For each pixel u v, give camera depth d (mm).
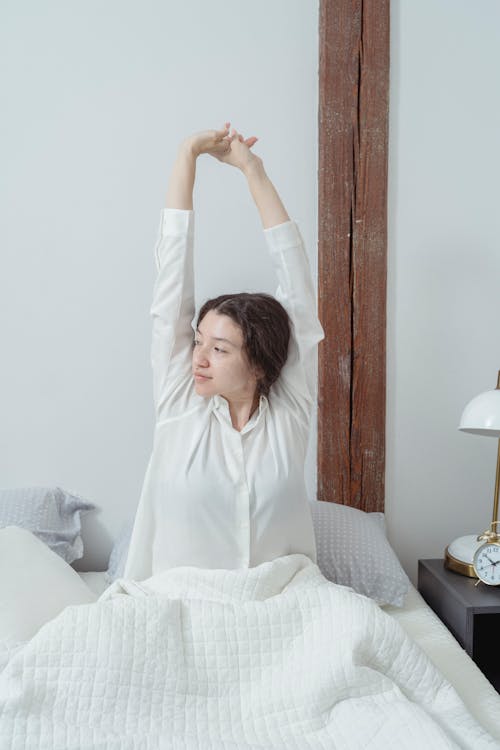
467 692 1446
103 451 2238
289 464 1600
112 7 2172
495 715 1355
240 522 1558
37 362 2207
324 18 2184
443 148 2297
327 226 2229
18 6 2146
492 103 2305
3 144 2162
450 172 2305
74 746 1108
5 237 2174
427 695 1320
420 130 2287
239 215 2232
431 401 2350
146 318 2221
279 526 1593
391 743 1158
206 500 1539
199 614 1355
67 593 1583
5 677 1209
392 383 2334
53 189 2182
